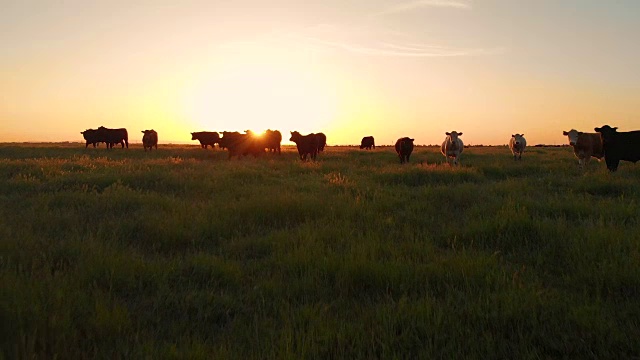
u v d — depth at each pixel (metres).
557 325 3.70
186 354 3.22
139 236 6.85
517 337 3.59
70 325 3.58
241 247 6.33
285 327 3.61
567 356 3.30
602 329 3.54
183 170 14.45
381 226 7.29
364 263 5.03
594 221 7.19
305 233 6.52
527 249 6.11
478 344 3.45
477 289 4.51
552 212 8.09
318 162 20.03
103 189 11.28
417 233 6.76
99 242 6.04
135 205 8.90
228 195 10.19
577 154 18.30
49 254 5.39
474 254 5.52
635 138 14.68
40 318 3.52
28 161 17.67
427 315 3.82
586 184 11.20
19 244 5.70
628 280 4.57
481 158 24.56
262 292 4.61
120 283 4.77
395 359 3.20
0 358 3.04
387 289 4.61
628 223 6.84
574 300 4.21
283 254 5.73
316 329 3.65
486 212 7.98
